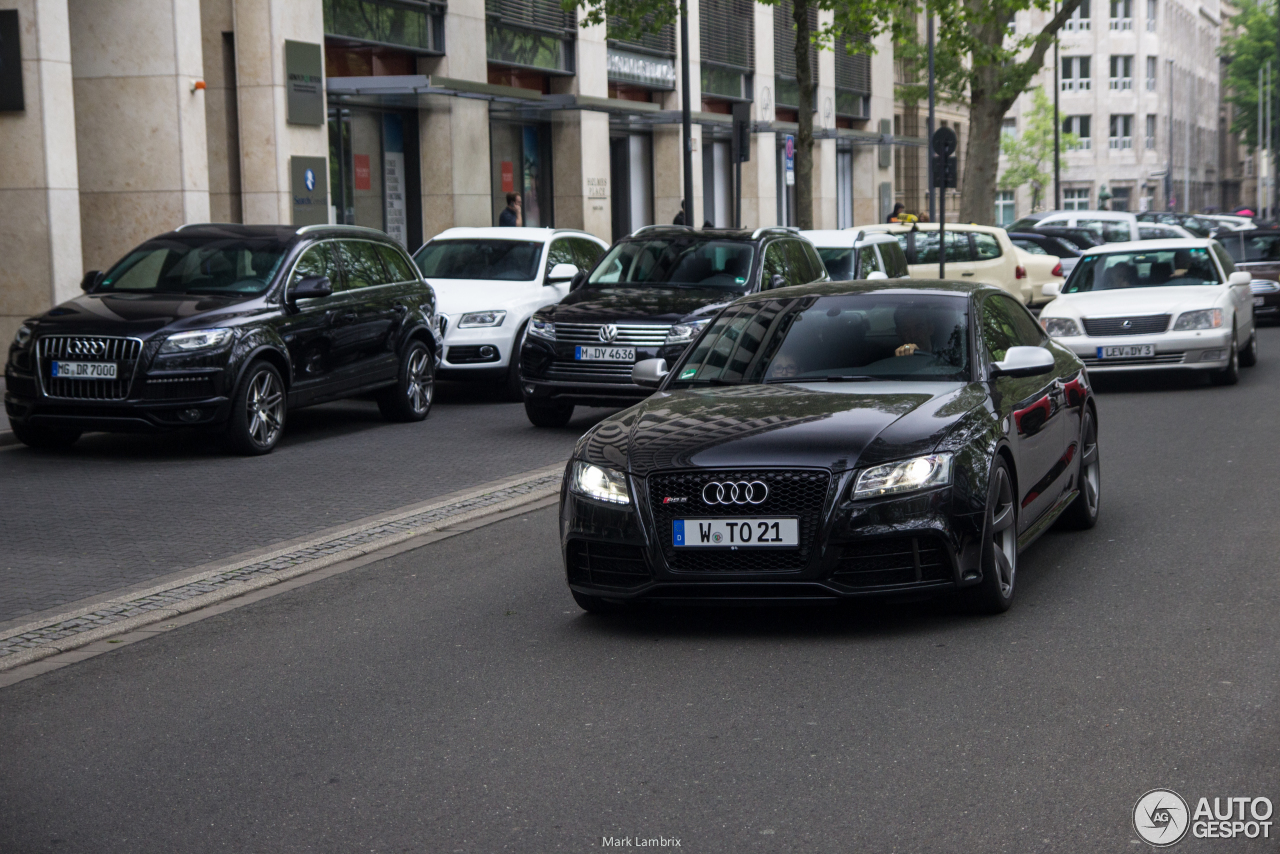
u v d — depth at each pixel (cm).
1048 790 461
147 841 445
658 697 577
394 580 817
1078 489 873
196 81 2116
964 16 3122
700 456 652
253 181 2323
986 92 3934
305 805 471
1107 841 420
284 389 1363
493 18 3069
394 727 551
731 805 457
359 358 1474
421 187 2914
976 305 803
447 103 2880
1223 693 555
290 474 1213
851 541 632
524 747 522
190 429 1293
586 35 3394
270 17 2300
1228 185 13212
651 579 654
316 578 830
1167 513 943
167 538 955
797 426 668
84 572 859
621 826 443
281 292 1378
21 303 1864
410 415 1563
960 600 682
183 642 696
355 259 1509
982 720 533
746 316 823
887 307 800
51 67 1847
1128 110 9231
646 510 652
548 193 3409
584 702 574
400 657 654
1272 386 1706
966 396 710
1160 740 504
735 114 2598
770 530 638
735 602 651
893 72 5331
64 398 1280
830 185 4803
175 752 532
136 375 1265
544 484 1124
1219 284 1777
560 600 759
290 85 2336
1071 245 3212
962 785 468
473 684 605
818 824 439
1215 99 12362
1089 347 1675
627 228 3788
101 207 2122
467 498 1064
